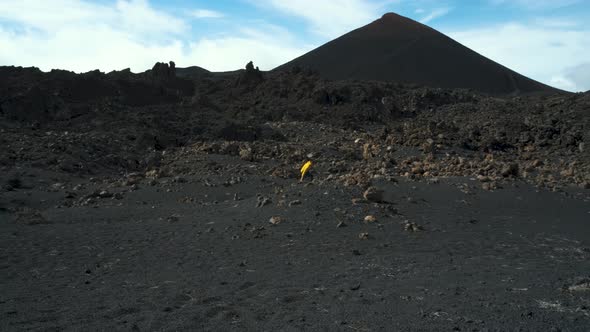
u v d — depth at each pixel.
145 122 41.97
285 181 23.58
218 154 31.47
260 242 12.09
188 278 9.30
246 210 15.58
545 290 8.27
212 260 10.66
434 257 10.72
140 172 28.25
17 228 14.16
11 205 18.98
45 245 12.05
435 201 16.41
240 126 41.44
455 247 11.63
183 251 11.45
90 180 25.20
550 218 15.02
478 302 7.66
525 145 39.31
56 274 9.70
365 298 7.94
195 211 16.64
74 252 11.41
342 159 29.23
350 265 10.12
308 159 29.50
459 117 52.34
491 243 12.08
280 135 42.09
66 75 50.88
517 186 18.84
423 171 22.48
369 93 64.94
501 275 9.27
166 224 14.51
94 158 29.97
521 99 56.75
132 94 52.53
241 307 7.58
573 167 28.61
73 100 46.84
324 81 69.75
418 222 13.91
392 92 67.31
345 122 54.97
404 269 9.73
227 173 25.86
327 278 9.20
